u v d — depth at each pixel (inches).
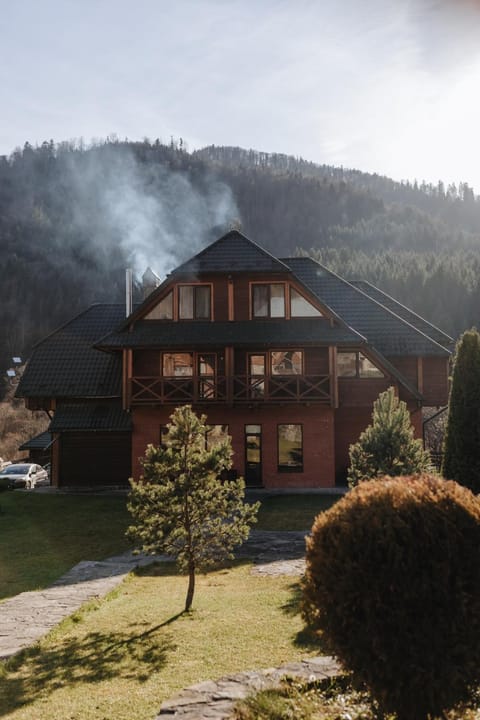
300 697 211.3
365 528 179.8
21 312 3228.3
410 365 962.1
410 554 173.8
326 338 874.1
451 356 946.1
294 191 5634.8
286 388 887.7
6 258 3688.5
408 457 528.7
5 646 316.5
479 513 181.8
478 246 4471.0
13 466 1205.7
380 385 923.4
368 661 175.9
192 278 918.4
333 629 181.3
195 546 378.6
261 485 898.1
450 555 174.4
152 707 225.5
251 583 432.8
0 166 5068.9
